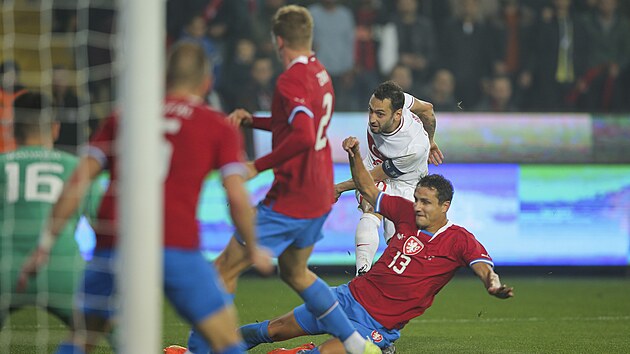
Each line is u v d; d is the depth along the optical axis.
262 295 33.41
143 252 13.07
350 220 38.09
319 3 45.50
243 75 42.78
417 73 45.75
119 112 14.23
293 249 18.34
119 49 14.45
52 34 35.47
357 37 45.62
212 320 14.22
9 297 16.67
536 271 38.97
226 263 17.91
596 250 39.28
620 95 46.75
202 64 14.80
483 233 38.56
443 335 25.38
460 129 38.50
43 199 16.80
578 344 24.02
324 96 18.14
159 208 13.22
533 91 46.44
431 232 20.28
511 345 23.81
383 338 20.14
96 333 15.20
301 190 17.97
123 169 13.09
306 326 19.75
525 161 38.81
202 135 14.23
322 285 18.47
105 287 14.51
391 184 25.55
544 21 46.41
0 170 16.86
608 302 32.47
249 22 44.19
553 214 38.97
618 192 39.38
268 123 19.83
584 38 46.66
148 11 12.96
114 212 14.23
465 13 46.09
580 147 39.19
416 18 46.19
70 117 29.00
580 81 46.62
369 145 25.44
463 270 40.97
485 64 46.31
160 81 13.22
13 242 16.61
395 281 20.05
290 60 18.14
